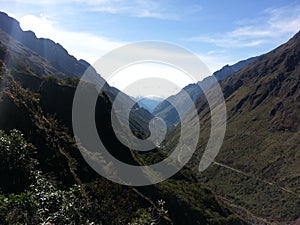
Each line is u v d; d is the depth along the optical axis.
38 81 45.44
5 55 48.94
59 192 11.67
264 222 96.56
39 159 28.23
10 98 30.70
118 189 31.58
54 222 10.47
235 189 122.31
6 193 15.49
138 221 13.48
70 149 34.16
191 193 60.22
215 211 60.53
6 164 16.61
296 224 95.56
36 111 35.09
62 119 41.00
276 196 112.12
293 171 122.19
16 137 17.64
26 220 9.44
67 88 43.72
